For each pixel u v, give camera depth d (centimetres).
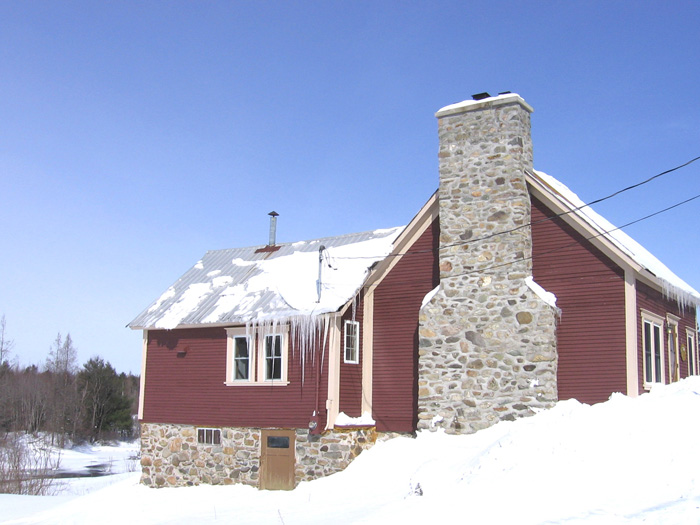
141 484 2083
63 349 6531
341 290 1836
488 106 1708
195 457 1983
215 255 2427
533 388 1545
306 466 1777
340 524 1139
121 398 6150
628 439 1125
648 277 1572
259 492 1789
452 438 1606
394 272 1867
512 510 969
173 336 2100
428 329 1697
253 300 1981
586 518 869
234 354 1962
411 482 1364
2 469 2784
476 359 1623
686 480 977
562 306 1612
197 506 1700
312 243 2230
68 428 5738
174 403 2055
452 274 1692
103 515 1744
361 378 1858
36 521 1820
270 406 1859
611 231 1642
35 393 5797
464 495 1086
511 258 1623
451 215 1717
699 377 1385
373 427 1817
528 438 1237
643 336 1579
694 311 2042
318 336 1809
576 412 1296
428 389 1670
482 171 1691
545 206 1672
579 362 1573
